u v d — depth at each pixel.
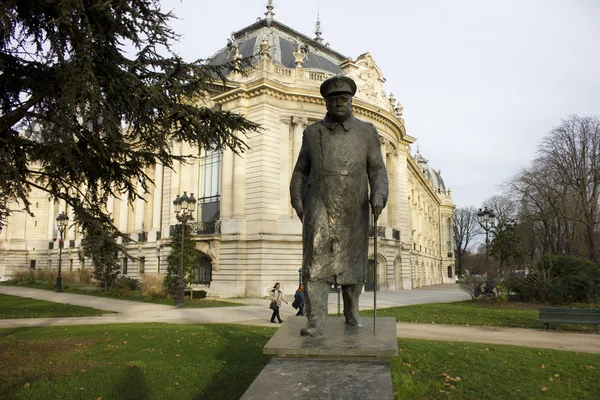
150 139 9.88
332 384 3.52
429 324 15.95
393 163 40.78
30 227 61.44
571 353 10.18
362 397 3.35
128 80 8.77
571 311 14.41
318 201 4.61
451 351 10.05
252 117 31.88
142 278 30.64
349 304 4.82
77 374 8.38
